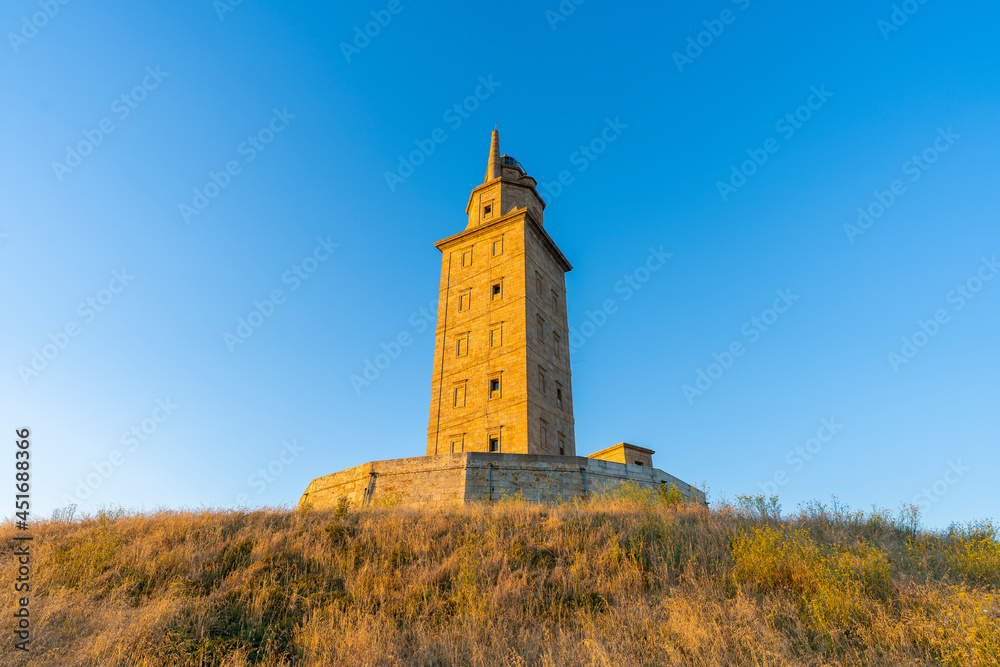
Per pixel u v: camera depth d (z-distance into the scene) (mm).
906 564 14062
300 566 15586
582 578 14344
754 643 10391
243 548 16547
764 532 15469
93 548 16016
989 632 9695
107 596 13438
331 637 11594
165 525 19078
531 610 12711
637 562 15023
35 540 17672
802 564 13180
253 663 10797
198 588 14000
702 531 16859
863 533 17141
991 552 13633
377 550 16859
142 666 10273
